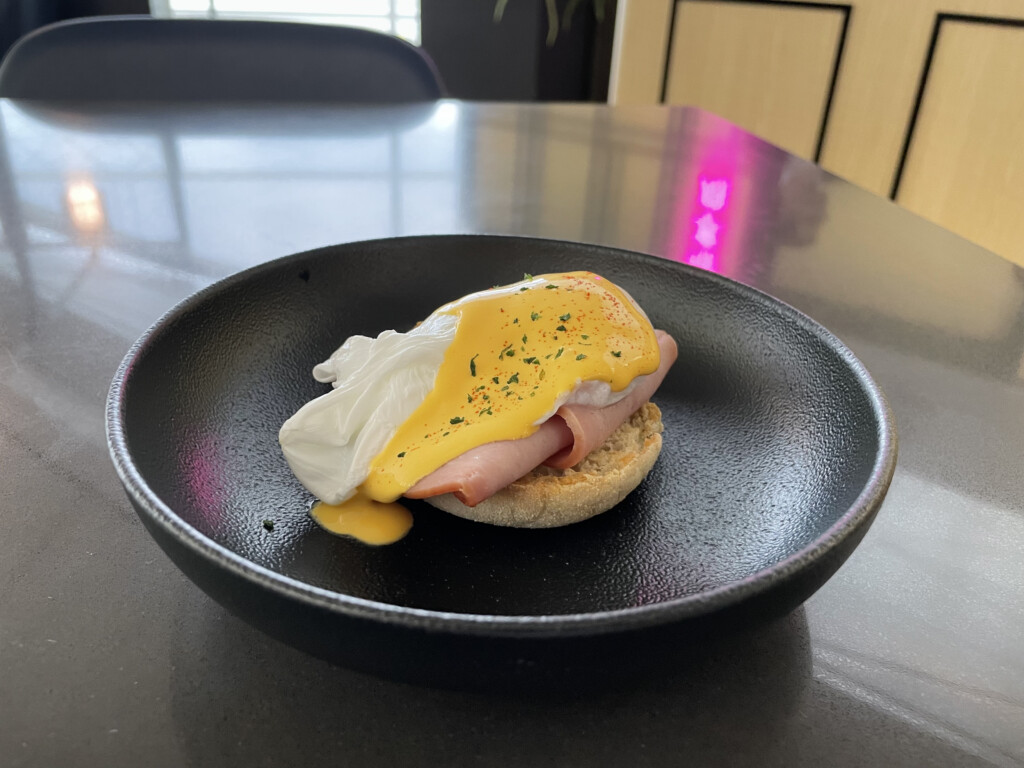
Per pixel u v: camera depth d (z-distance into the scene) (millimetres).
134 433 211
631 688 180
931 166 907
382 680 174
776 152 618
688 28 1050
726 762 165
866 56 925
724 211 499
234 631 188
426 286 325
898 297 395
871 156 960
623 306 267
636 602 209
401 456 227
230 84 663
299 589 148
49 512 222
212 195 484
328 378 267
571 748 167
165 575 203
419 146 587
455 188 513
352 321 311
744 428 275
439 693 177
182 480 222
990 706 180
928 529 236
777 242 456
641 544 229
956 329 365
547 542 227
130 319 339
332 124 625
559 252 330
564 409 237
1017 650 195
